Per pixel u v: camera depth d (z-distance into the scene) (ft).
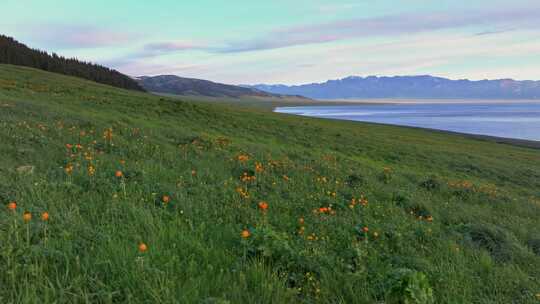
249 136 89.76
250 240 15.64
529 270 18.31
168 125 82.02
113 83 490.49
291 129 115.24
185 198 21.39
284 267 14.06
